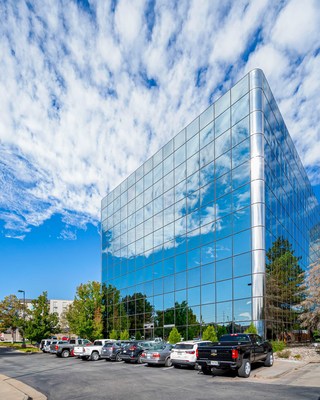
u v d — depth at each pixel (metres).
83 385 14.07
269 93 28.00
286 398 10.12
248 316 23.62
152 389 12.50
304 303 26.69
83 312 44.91
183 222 32.50
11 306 68.69
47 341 41.53
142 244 39.88
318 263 29.25
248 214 24.95
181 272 31.77
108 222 50.31
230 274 25.77
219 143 28.95
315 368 16.55
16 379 16.59
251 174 25.22
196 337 28.41
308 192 43.81
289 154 33.94
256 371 15.78
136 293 39.81
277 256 26.39
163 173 37.03
